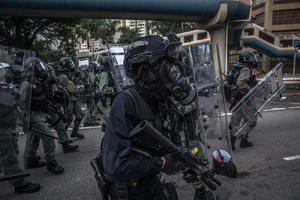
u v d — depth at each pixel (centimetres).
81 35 1628
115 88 424
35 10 834
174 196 123
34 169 313
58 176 290
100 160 127
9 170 212
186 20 1097
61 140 371
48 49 1606
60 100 352
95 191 253
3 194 247
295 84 1323
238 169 286
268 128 482
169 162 102
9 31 1376
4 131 206
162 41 98
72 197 241
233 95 372
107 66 433
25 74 219
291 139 403
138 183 104
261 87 329
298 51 1998
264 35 2064
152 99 102
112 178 91
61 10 848
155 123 103
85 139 448
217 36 1163
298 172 276
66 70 405
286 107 729
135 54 99
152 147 105
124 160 91
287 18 3594
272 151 347
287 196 227
